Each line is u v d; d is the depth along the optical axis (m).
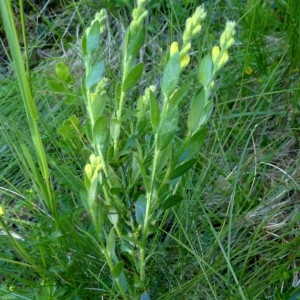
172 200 0.47
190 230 0.58
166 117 0.42
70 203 0.64
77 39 0.90
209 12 0.88
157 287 0.55
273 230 0.60
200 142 0.44
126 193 0.49
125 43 0.46
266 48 0.81
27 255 0.50
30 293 0.53
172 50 0.42
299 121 0.72
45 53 0.94
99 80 0.45
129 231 0.50
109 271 0.55
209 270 0.53
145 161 0.48
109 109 0.68
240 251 0.55
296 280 0.55
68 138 0.53
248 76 0.77
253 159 0.68
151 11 0.91
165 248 0.58
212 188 0.63
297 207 0.62
